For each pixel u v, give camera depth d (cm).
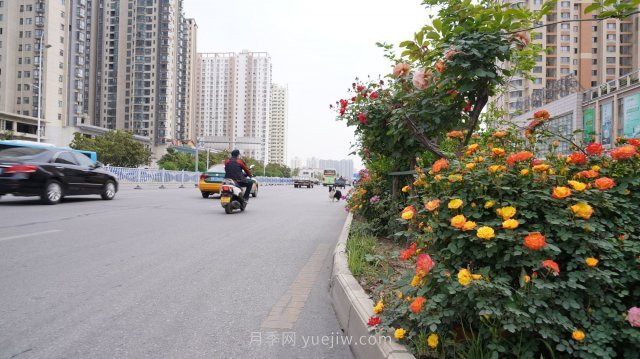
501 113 643
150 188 2745
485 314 195
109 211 1047
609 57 7106
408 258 255
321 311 351
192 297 378
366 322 262
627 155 226
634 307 180
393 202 620
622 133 2392
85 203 1240
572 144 283
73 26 8738
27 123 7531
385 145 538
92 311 334
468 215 220
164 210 1145
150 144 11888
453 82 366
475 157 259
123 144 6228
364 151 728
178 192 2208
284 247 639
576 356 188
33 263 479
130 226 799
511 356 201
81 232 701
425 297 226
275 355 265
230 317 331
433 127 409
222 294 390
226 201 1118
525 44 338
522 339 199
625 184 228
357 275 396
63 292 379
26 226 740
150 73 11944
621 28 7138
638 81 2306
